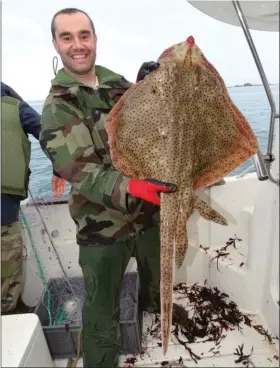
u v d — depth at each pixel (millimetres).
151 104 1270
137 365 1950
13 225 2203
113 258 1808
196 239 2422
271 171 1660
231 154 1352
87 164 1480
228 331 2076
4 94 2045
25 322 1552
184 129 1279
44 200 2430
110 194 1323
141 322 2170
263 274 2074
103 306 1837
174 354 1987
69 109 1562
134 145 1299
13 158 2045
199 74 1253
